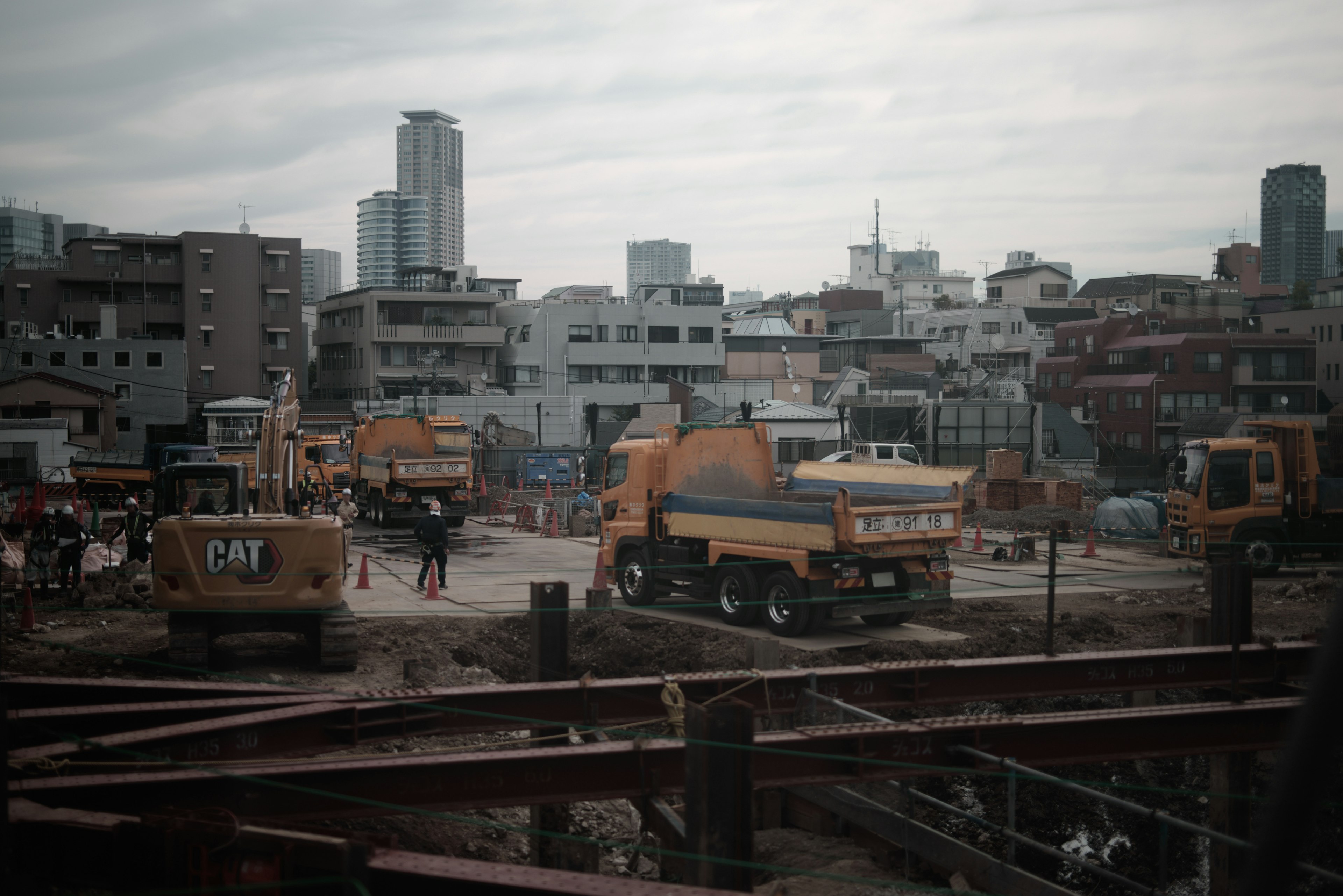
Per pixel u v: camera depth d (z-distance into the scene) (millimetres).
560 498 41844
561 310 85438
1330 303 76750
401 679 13375
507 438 61688
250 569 13203
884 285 150500
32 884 5742
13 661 13289
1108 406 74750
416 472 32000
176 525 13055
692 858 6562
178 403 69938
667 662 15945
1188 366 71562
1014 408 52469
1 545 20906
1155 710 9477
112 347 68938
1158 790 9328
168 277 77875
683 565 17750
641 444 19094
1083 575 22812
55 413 59531
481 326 82875
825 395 89812
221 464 18828
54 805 6340
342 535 13914
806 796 11516
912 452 44906
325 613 13664
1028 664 10914
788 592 15789
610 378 86312
